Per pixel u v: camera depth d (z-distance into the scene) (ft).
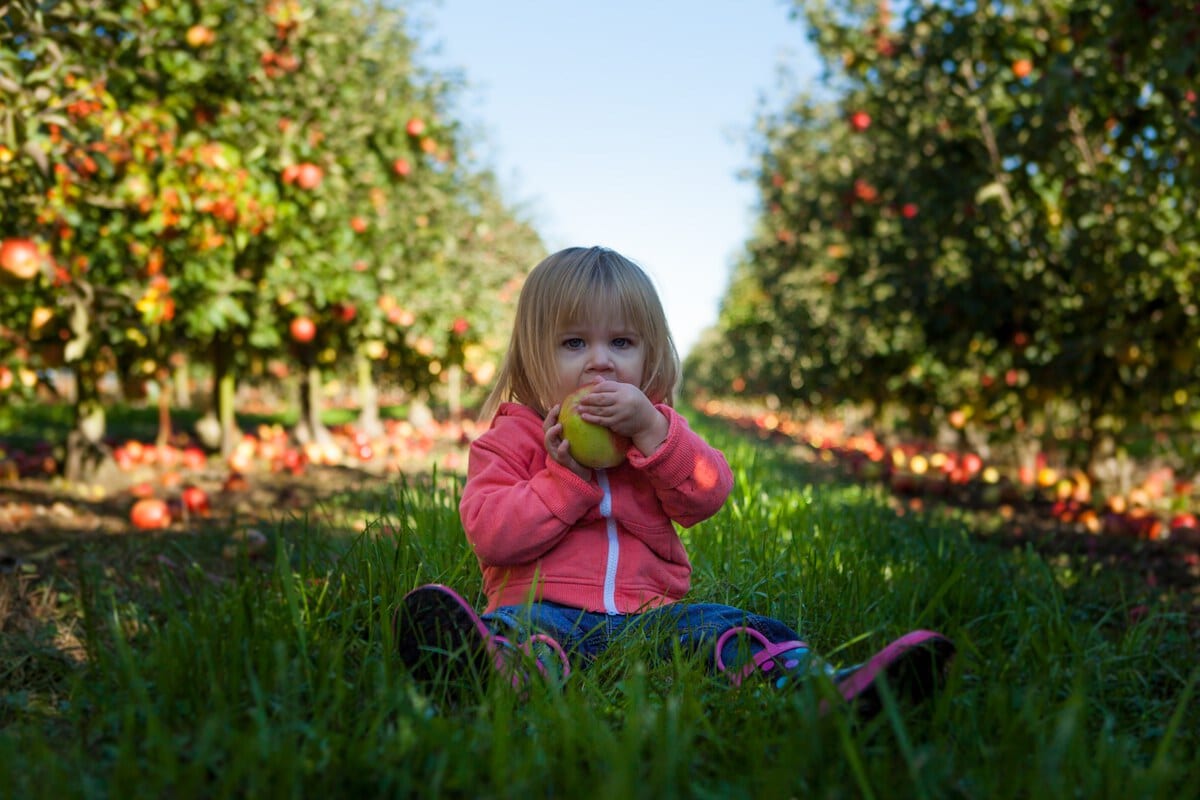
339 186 27.20
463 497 7.84
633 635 7.27
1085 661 7.72
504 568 7.82
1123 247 24.35
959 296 27.20
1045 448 35.14
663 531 7.91
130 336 23.22
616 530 7.77
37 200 17.15
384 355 41.96
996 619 9.44
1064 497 28.76
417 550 9.02
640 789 4.45
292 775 4.63
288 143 25.35
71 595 11.04
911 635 5.96
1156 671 8.59
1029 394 27.71
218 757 5.05
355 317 33.71
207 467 30.17
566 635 7.23
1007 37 25.08
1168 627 11.24
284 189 26.25
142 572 12.90
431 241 36.50
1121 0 17.11
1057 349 26.68
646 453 7.52
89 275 21.71
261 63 25.45
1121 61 18.95
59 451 26.55
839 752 5.20
